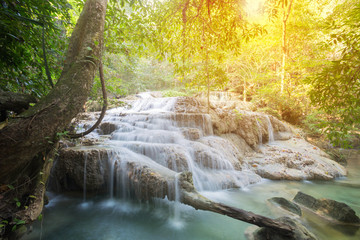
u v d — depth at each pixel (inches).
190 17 151.2
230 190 184.7
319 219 124.2
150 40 160.1
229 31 144.3
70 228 117.6
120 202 154.3
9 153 65.4
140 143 194.5
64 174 159.9
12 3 80.4
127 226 121.1
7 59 91.4
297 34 426.6
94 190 161.8
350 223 117.5
